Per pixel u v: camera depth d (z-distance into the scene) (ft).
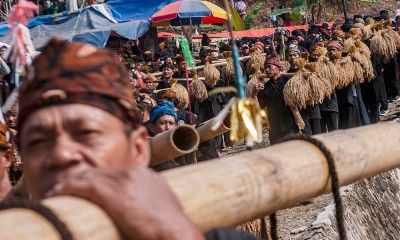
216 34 98.58
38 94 6.09
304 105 38.70
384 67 64.95
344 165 7.82
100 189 5.11
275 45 76.28
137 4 58.65
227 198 6.16
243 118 6.57
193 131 13.80
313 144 7.40
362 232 28.86
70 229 4.92
